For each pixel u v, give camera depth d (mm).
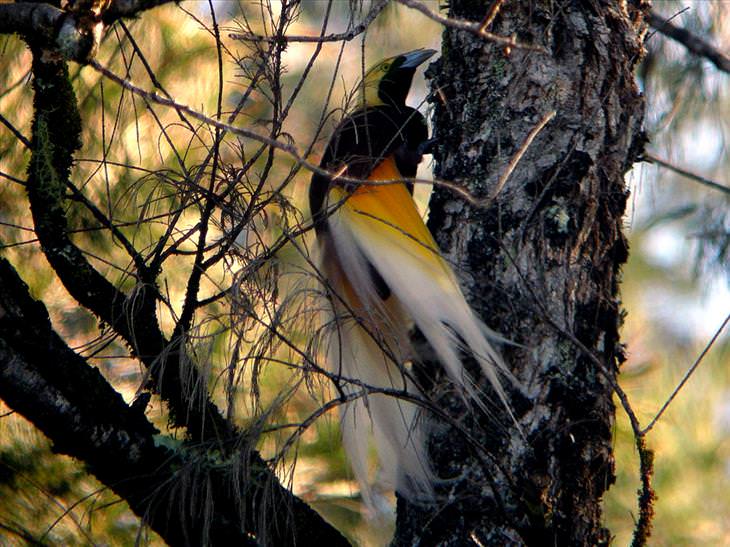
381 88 8781
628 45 6457
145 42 7859
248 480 5559
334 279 7090
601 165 6223
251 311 5605
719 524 9203
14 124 7469
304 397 7785
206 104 7883
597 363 5504
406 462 6117
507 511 5773
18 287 5879
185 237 6090
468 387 6027
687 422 9688
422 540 5914
